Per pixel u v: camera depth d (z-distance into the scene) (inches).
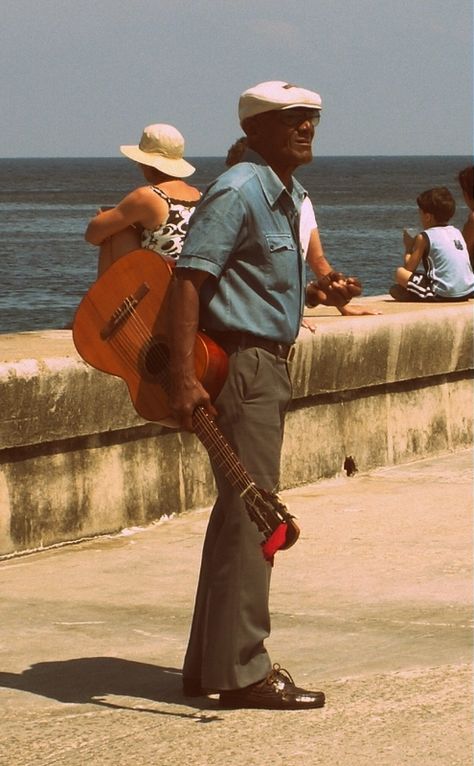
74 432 341.4
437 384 457.7
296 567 324.2
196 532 358.9
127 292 228.5
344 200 6589.6
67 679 248.1
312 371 404.8
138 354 228.5
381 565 325.1
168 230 354.9
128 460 359.6
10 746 216.1
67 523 345.7
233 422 226.7
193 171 360.8
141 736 219.6
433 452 456.4
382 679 245.1
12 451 333.1
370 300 494.6
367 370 424.2
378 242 3184.1
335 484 416.2
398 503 389.4
